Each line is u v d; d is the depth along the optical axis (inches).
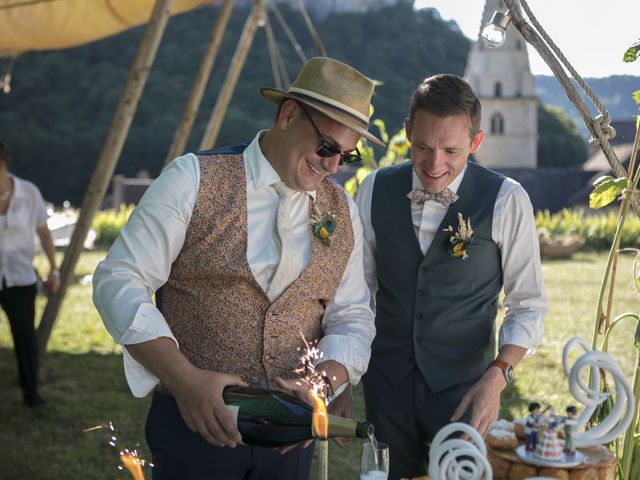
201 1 310.8
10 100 2084.2
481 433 93.3
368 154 285.9
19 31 302.8
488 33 101.4
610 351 310.3
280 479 94.0
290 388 84.3
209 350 90.9
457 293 110.3
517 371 270.5
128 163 1988.2
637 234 895.1
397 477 115.3
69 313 388.2
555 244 763.4
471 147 103.0
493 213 108.6
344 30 2043.6
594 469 75.9
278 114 88.9
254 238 90.0
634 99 105.8
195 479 91.3
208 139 342.0
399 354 112.4
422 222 110.7
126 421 221.1
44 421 220.5
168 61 2021.4
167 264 88.7
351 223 97.7
